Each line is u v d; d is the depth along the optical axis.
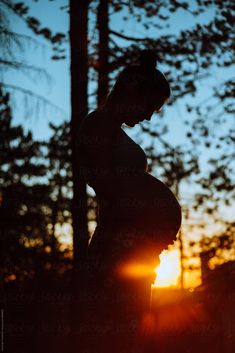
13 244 24.47
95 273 3.33
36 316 3.49
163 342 3.30
